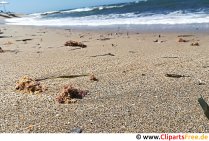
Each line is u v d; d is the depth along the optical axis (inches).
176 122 15.3
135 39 46.6
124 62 28.9
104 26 76.0
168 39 44.2
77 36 56.5
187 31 51.3
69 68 27.3
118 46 40.1
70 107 17.8
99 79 23.5
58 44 44.8
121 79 23.2
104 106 17.9
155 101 18.4
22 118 16.5
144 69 25.9
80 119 16.1
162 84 21.6
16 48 42.5
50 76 24.7
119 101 18.7
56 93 20.4
